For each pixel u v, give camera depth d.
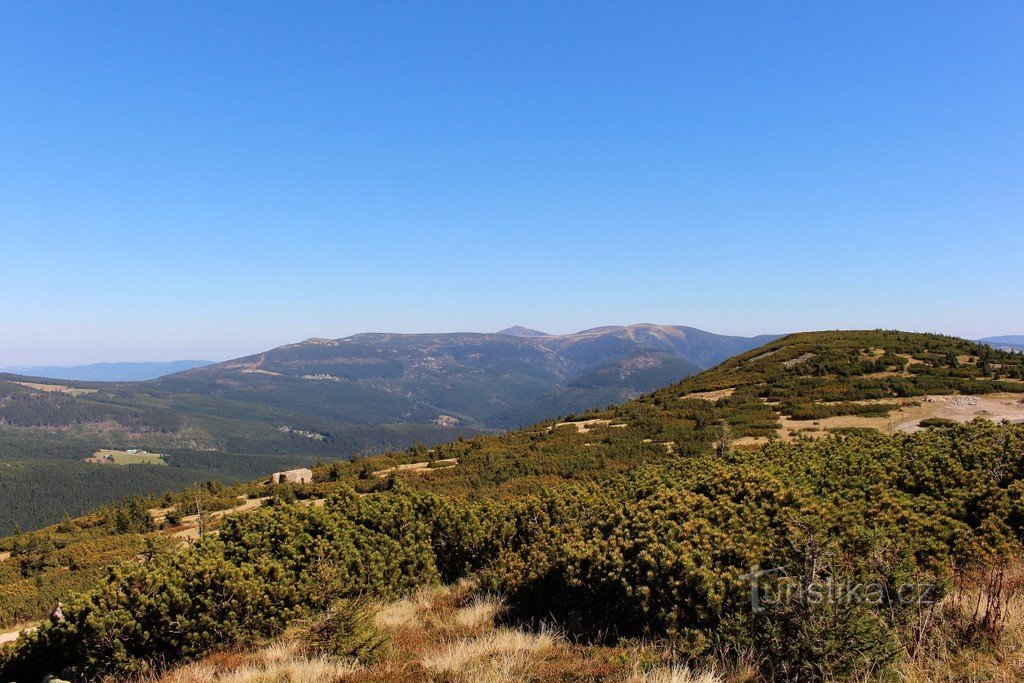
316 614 7.62
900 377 43.25
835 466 12.69
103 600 7.38
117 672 7.19
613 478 15.45
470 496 28.66
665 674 5.07
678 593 6.11
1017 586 6.35
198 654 7.44
